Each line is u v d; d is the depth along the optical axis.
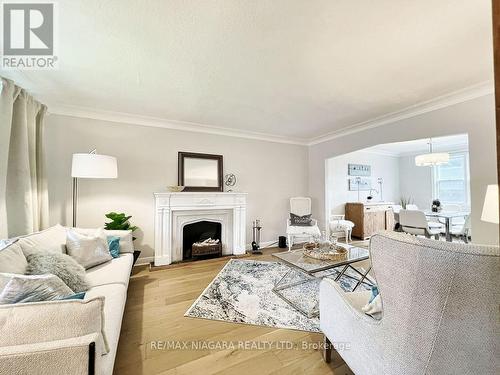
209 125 3.80
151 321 1.92
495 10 0.52
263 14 1.42
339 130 4.10
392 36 1.64
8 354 0.72
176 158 3.70
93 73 2.14
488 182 2.37
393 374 0.88
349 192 5.79
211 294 2.38
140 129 3.44
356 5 1.35
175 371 1.40
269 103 2.87
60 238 2.07
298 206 4.58
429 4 1.35
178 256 3.58
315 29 1.56
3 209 1.85
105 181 3.21
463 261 0.67
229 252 3.97
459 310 0.70
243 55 1.86
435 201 5.03
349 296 1.42
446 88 2.46
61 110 2.95
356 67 2.04
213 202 3.73
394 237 0.84
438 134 2.79
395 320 0.87
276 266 3.24
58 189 2.95
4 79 1.88
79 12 1.40
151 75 2.17
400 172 6.54
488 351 0.67
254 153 4.41
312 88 2.45
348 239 4.94
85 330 0.85
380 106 2.97
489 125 2.37
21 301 0.97
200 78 2.23
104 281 1.78
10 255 1.35
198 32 1.59
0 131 1.84
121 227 2.91
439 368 0.76
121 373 1.38
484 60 1.95
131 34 1.61
